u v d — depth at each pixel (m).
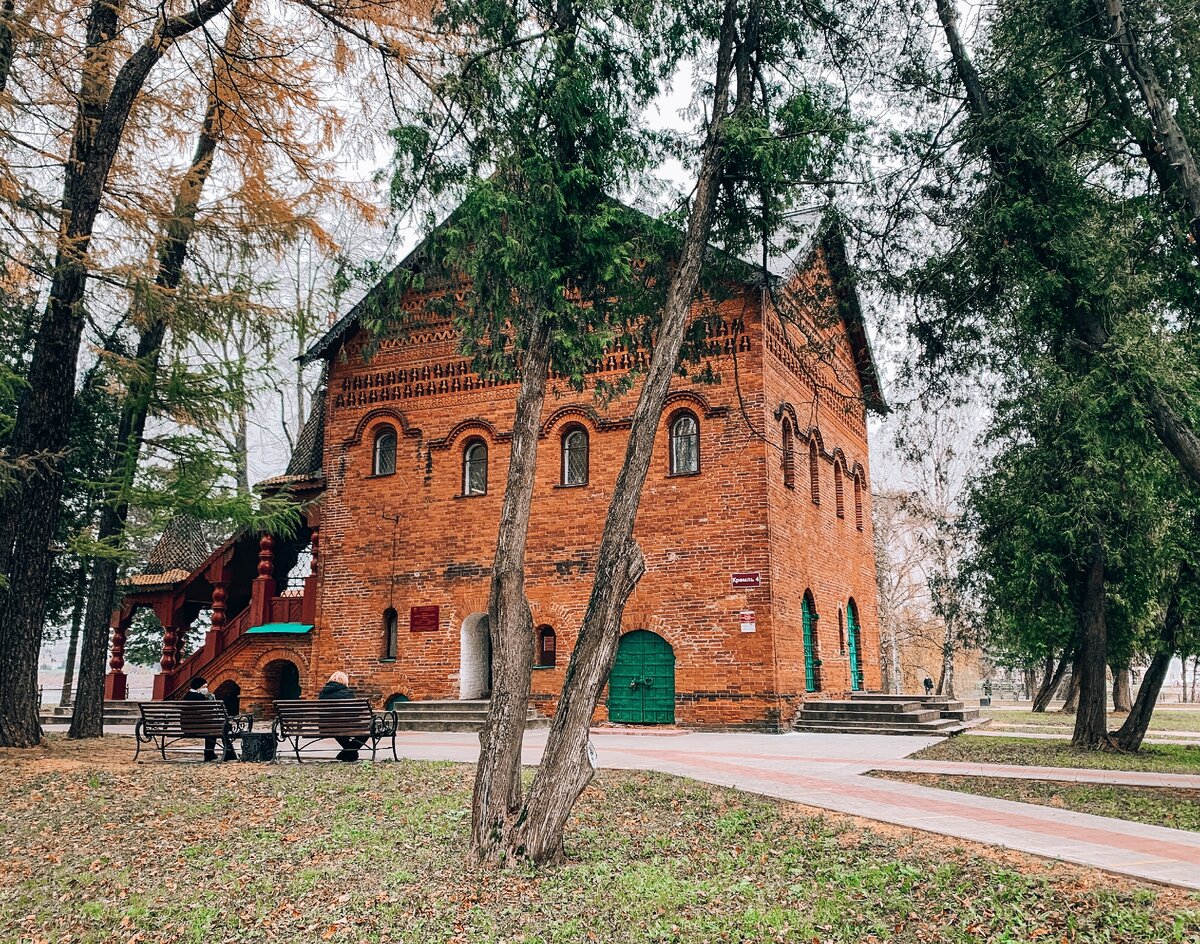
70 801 11.08
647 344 12.62
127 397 16.06
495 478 22.27
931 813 9.81
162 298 15.30
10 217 13.92
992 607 18.70
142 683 49.19
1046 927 6.22
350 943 6.51
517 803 8.43
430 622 22.27
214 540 28.66
